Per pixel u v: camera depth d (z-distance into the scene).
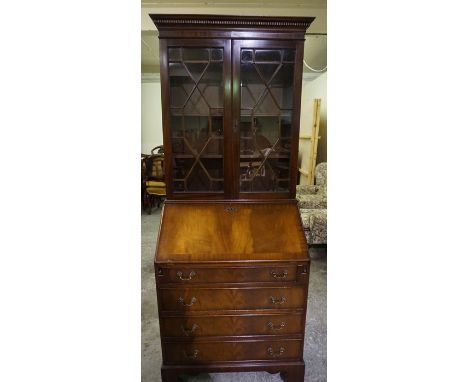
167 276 1.28
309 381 1.48
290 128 1.42
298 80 1.36
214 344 1.36
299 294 1.33
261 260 1.28
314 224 2.67
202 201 1.45
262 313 1.34
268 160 1.46
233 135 1.40
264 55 1.36
